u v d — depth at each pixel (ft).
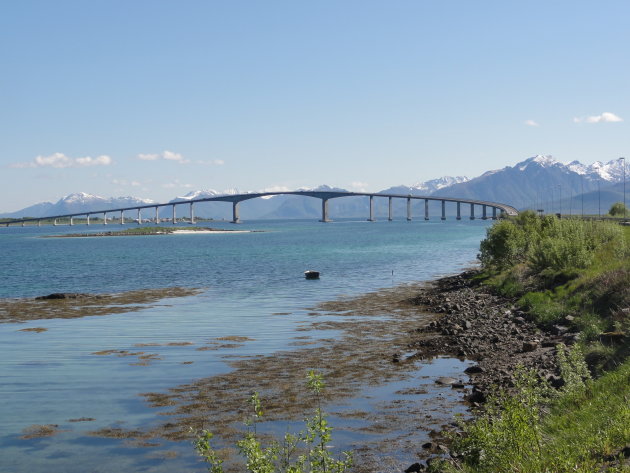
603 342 63.93
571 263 118.01
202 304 133.49
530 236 166.50
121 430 49.26
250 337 90.63
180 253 366.22
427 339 86.53
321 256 305.32
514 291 122.21
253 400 35.76
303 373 66.95
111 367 71.61
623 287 83.82
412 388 59.88
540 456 32.91
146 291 163.53
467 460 38.17
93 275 219.41
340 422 49.55
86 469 41.47
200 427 49.37
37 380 65.62
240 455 42.91
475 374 64.54
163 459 42.91
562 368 50.31
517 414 35.47
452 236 555.69
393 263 252.01
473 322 99.35
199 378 65.62
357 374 66.18
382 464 40.40
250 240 562.66
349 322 104.73
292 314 115.55
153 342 87.71
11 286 184.03
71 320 112.88
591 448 33.19
